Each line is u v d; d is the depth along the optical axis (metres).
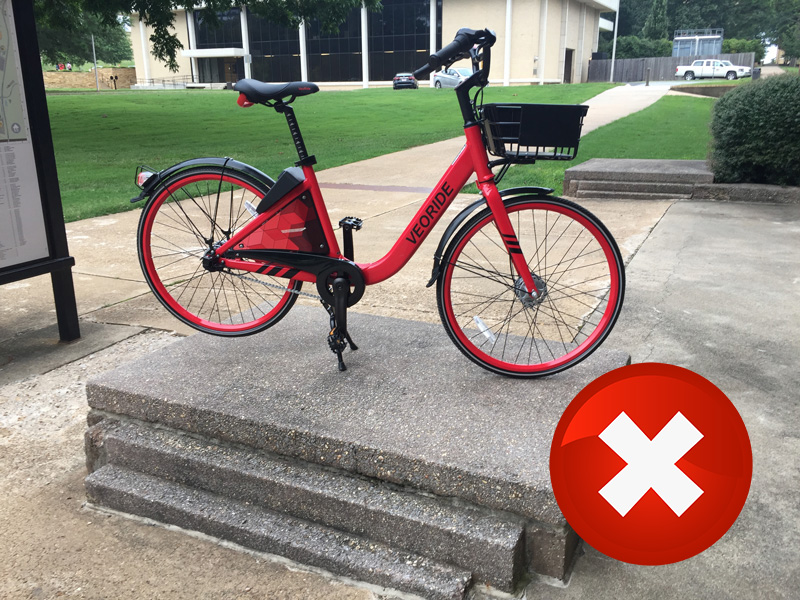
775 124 7.97
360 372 2.80
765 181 8.46
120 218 7.82
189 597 2.11
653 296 4.65
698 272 5.22
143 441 2.60
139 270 5.69
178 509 2.44
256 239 2.88
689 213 7.62
